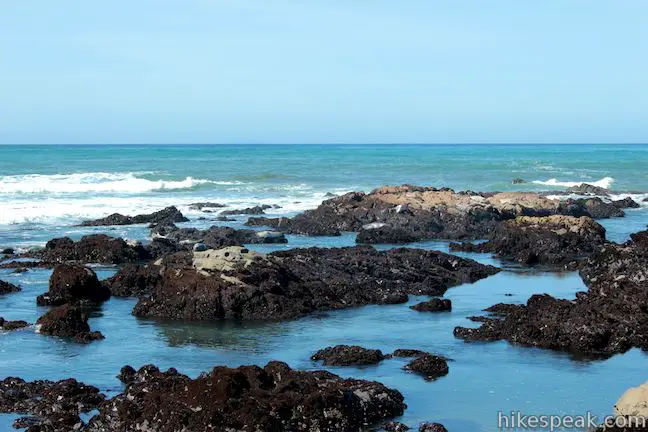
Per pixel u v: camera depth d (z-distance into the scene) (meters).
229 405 13.95
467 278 29.73
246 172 87.19
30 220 46.41
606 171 92.31
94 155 137.50
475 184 75.56
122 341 21.09
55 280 25.88
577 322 20.62
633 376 17.91
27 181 68.88
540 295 23.31
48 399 16.14
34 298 26.45
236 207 54.31
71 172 84.94
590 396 16.62
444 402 16.27
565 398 16.52
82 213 49.56
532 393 16.83
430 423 14.91
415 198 46.66
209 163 107.19
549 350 20.08
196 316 23.66
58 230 42.75
